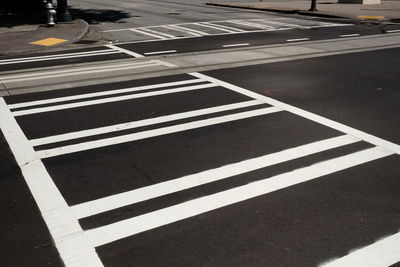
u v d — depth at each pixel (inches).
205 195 194.7
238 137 265.6
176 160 232.4
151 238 162.9
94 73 441.1
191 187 202.1
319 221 174.2
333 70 457.4
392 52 569.0
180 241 161.0
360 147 250.8
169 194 195.8
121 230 167.9
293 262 149.1
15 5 1010.1
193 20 928.3
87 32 730.2
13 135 271.4
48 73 443.8
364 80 413.4
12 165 227.9
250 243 159.8
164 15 1026.7
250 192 197.3
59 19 820.0
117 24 852.6
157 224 172.1
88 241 160.9
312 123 291.6
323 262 149.0
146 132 274.4
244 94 361.7
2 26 766.5
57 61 507.5
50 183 207.3
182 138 264.1
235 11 1144.2
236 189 200.1
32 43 616.4
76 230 168.1
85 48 598.2
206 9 1197.1
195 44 624.7
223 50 574.2
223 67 468.8
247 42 642.2
